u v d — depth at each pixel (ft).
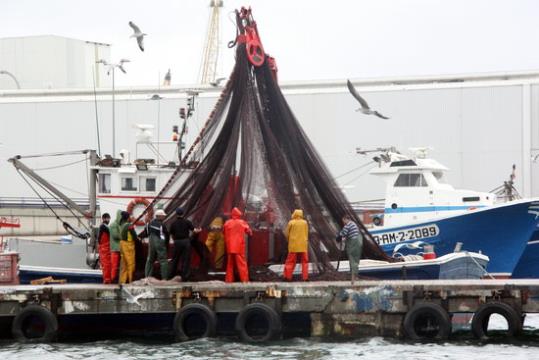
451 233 320.91
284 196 280.92
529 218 313.53
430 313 255.50
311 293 258.98
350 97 555.69
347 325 258.98
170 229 272.51
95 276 290.35
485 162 541.34
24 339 262.88
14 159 317.83
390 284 258.78
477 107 542.57
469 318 291.38
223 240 281.13
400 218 364.79
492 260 319.06
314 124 561.43
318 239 279.90
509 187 450.71
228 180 280.31
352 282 263.08
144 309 260.21
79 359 240.12
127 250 271.90
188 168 293.84
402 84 563.07
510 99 538.06
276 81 295.69
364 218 415.23
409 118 550.77
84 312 261.65
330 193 286.05
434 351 242.78
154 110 567.18
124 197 311.47
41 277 290.56
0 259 282.36
